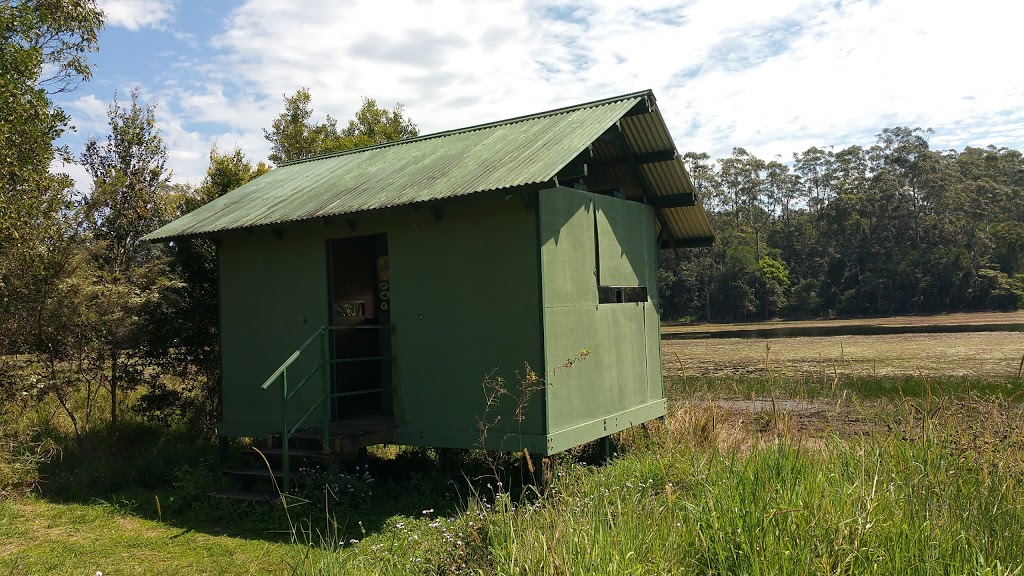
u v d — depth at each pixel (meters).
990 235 64.88
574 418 7.87
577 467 7.65
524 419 7.46
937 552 4.19
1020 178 80.88
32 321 10.02
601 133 8.13
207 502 7.67
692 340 38.03
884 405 11.00
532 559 4.32
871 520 4.43
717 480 5.30
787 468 5.52
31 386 9.94
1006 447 5.78
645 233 10.19
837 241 67.94
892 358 23.06
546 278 7.53
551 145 8.16
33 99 9.80
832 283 65.19
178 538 6.66
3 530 6.92
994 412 6.28
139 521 7.25
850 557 4.05
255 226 8.70
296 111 23.27
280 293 9.18
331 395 7.71
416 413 8.12
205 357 11.77
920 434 6.18
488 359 7.69
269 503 7.34
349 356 9.82
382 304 10.22
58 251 10.30
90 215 11.75
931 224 64.38
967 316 54.88
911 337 32.59
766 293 63.59
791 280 66.62
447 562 4.91
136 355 11.34
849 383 15.97
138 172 12.59
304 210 8.67
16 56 9.53
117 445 10.32
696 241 11.26
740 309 63.62
